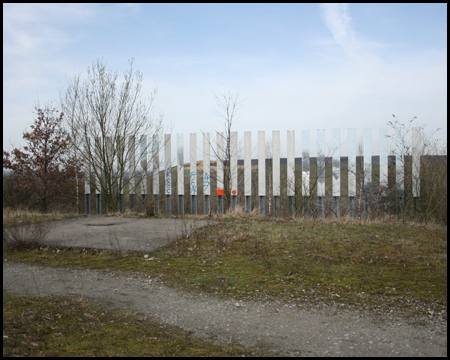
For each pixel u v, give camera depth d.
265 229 9.23
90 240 8.41
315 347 3.61
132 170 16.61
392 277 5.64
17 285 5.55
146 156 16.50
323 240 7.95
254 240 7.97
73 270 6.37
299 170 14.86
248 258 6.75
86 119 16.16
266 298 4.97
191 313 4.48
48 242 8.23
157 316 4.37
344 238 8.13
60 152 17.73
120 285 5.56
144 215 12.69
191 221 11.06
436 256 6.60
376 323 4.18
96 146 16.03
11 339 3.35
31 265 6.71
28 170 17.58
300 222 10.50
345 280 5.56
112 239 8.48
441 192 11.21
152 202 12.99
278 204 14.74
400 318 4.30
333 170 14.13
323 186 14.22
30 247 7.88
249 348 3.55
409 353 3.47
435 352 3.49
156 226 10.27
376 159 13.52
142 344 3.52
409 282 5.41
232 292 5.20
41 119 17.81
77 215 12.77
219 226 9.77
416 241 7.80
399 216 12.41
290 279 5.66
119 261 6.84
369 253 6.86
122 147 16.09
